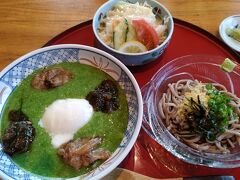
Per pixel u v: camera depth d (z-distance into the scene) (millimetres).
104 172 198
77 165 214
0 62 290
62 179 212
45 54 259
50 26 322
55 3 342
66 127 234
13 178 205
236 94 277
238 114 260
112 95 248
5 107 244
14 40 307
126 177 221
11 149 218
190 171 230
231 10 346
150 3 322
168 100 270
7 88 246
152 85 269
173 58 304
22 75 256
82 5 343
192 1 350
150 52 272
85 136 233
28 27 319
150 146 245
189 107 248
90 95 250
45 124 237
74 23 327
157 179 223
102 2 348
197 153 227
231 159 225
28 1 342
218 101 246
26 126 230
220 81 286
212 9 345
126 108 241
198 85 269
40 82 255
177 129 253
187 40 317
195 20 335
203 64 289
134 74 291
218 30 329
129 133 223
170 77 283
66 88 256
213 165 221
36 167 217
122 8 318
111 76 258
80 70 265
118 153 215
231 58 303
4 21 323
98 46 290
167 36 295
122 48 290
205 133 240
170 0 350
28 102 248
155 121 248
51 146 227
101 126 236
